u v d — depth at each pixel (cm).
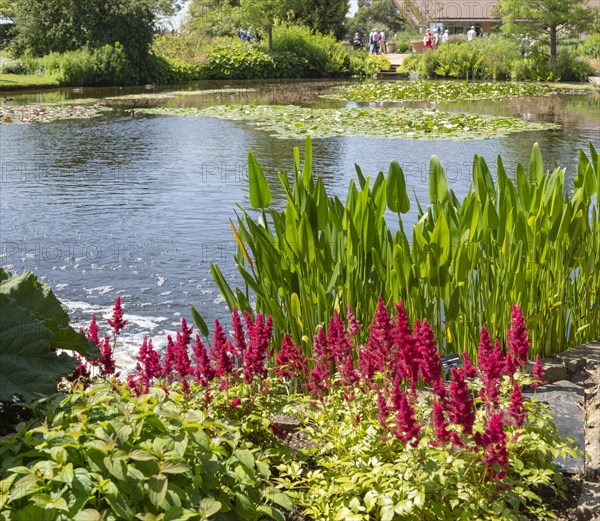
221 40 4678
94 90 3241
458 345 418
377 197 403
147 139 1659
